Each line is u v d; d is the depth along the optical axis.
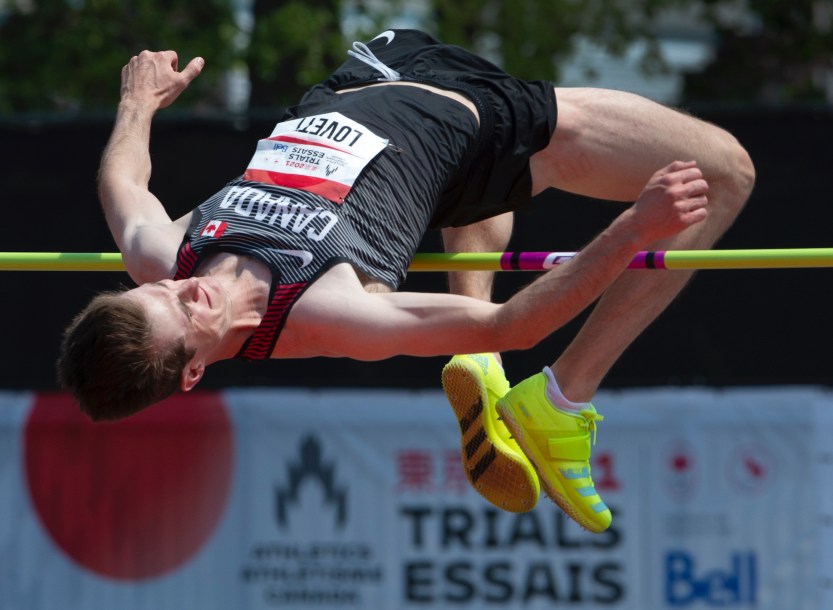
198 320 11.12
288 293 11.27
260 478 21.62
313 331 11.27
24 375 21.83
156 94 13.31
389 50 13.30
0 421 21.78
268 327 11.35
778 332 20.94
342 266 11.34
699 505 21.06
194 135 21.25
